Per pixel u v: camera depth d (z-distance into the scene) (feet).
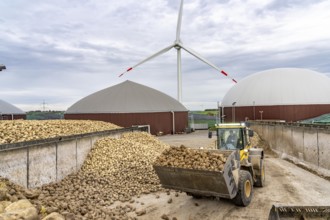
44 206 26.43
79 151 53.83
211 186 30.68
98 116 156.25
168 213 32.86
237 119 177.27
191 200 37.14
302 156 63.36
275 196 38.70
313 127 58.85
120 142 66.23
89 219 27.55
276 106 163.12
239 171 33.91
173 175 32.58
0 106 186.60
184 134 163.94
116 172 51.44
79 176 48.39
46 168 41.93
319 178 49.85
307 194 39.63
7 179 31.40
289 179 49.03
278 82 173.88
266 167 61.16
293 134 69.56
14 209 20.21
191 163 31.14
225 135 39.68
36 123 61.72
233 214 31.94
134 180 47.78
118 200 38.01
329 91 170.50
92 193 39.32
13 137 46.52
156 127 159.12
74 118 162.20
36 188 38.70
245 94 178.29
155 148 77.92
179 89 193.26
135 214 32.60
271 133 91.20
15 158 35.32
